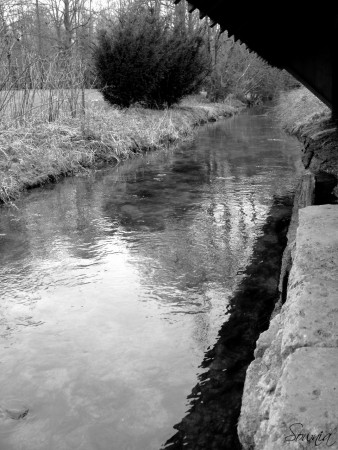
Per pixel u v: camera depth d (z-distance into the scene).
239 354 3.39
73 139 10.93
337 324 2.09
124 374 3.20
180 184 8.99
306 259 2.85
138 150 12.64
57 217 6.85
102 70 15.87
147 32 16.48
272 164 10.89
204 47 27.27
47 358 3.40
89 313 4.06
